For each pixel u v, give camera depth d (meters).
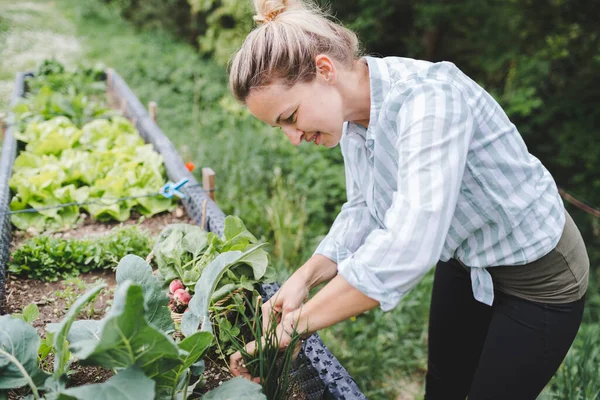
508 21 6.27
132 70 7.75
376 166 1.44
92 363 1.25
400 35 7.40
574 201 4.88
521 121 6.07
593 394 2.61
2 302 2.07
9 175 2.89
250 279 1.84
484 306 1.89
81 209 2.90
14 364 1.36
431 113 1.19
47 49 8.84
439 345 2.02
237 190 4.43
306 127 1.35
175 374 1.36
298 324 1.37
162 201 2.93
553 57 5.93
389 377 3.39
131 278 1.50
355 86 1.38
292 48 1.24
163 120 6.32
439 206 1.14
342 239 1.71
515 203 1.42
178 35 10.48
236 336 1.80
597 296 4.48
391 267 1.17
